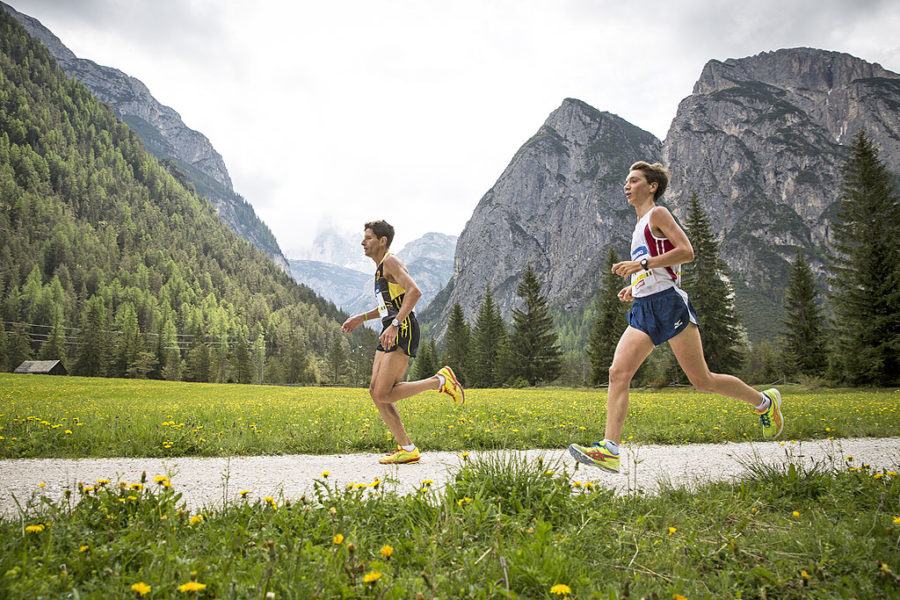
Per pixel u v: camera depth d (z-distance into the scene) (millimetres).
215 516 2779
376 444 6109
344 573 1990
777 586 2047
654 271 3916
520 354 60344
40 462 5090
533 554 2111
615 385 3934
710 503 3162
